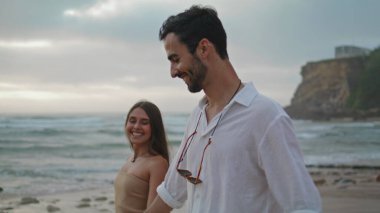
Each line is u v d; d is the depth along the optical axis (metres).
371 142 31.50
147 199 3.40
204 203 1.72
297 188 1.55
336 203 8.15
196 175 1.77
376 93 96.06
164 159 3.47
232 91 1.78
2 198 9.59
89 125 47.19
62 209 8.08
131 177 3.43
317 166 16.67
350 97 98.38
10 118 61.19
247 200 1.64
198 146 1.79
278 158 1.60
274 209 1.66
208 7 1.78
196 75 1.75
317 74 104.75
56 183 12.15
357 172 14.73
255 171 1.65
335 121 91.06
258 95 1.70
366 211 7.36
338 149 25.72
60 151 22.94
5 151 22.27
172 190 2.12
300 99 105.75
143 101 3.62
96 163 17.64
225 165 1.67
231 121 1.70
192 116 1.94
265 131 1.62
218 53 1.76
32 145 25.20
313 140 34.25
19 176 13.59
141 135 3.51
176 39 1.75
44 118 63.31
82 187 11.41
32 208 8.24
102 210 7.91
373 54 99.75
